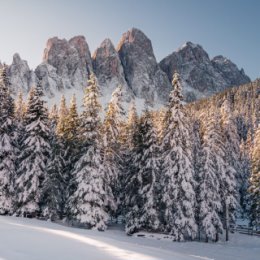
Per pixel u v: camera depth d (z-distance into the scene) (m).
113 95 41.03
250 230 47.59
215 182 41.19
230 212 45.84
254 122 109.31
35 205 37.66
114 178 40.28
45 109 39.78
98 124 37.84
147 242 34.03
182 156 37.47
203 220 39.53
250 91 171.75
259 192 44.47
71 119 42.34
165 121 40.75
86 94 38.06
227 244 40.50
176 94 38.88
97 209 35.94
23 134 42.16
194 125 50.44
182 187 36.69
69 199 36.81
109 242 17.44
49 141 41.19
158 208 38.41
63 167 40.06
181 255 16.97
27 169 37.78
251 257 31.81
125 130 47.62
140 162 39.16
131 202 39.47
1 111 39.72
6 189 38.28
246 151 68.50
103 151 38.81
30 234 17.31
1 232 16.84
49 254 12.35
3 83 40.41
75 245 15.05
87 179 36.09
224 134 50.06
